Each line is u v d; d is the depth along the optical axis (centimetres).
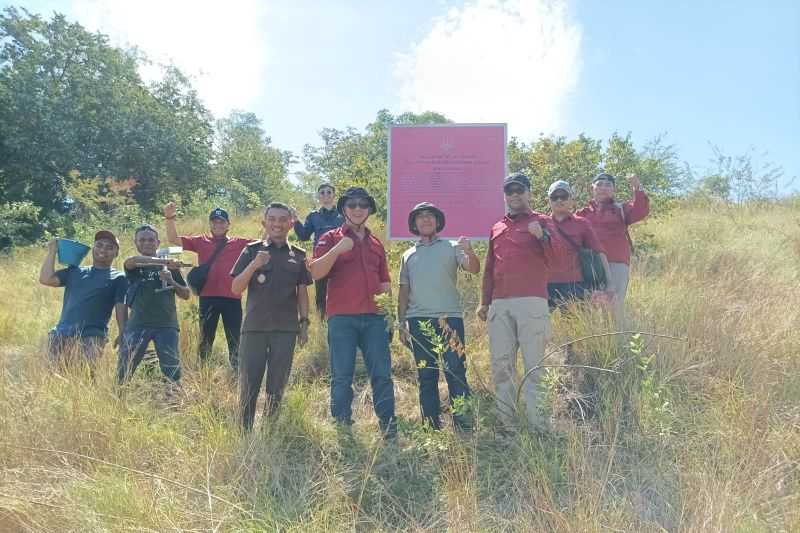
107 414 424
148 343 543
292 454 427
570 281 586
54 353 530
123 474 370
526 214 481
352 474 399
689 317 554
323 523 341
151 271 548
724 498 327
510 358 470
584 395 485
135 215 1561
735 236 1038
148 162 2334
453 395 475
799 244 947
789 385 468
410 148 694
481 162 687
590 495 333
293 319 470
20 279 1026
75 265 575
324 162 2467
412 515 362
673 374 480
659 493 360
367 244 488
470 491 361
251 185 2716
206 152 2534
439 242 503
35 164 2114
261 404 531
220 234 652
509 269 467
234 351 624
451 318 485
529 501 360
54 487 349
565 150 907
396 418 456
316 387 566
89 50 2302
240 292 454
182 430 441
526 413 451
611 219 622
